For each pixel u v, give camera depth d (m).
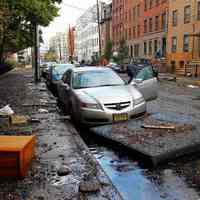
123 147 6.29
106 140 6.90
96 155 6.26
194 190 4.44
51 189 4.29
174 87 21.02
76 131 7.66
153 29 44.59
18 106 11.71
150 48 46.16
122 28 60.97
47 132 7.50
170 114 9.37
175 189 4.49
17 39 33.97
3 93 16.55
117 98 8.03
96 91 8.41
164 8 40.44
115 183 4.79
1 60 38.84
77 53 124.06
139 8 50.19
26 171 4.82
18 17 26.78
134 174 5.15
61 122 8.66
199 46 32.31
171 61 38.34
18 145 4.71
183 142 6.21
